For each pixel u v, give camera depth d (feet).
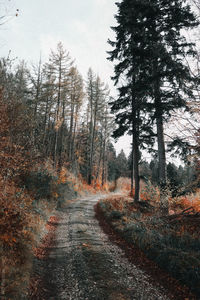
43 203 36.70
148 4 32.17
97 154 139.13
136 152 45.01
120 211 38.17
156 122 34.37
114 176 183.21
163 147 33.09
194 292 13.20
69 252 21.02
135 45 37.11
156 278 15.84
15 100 28.17
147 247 20.62
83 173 122.83
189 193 34.76
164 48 30.37
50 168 56.80
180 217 25.58
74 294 13.21
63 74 74.74
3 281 11.59
